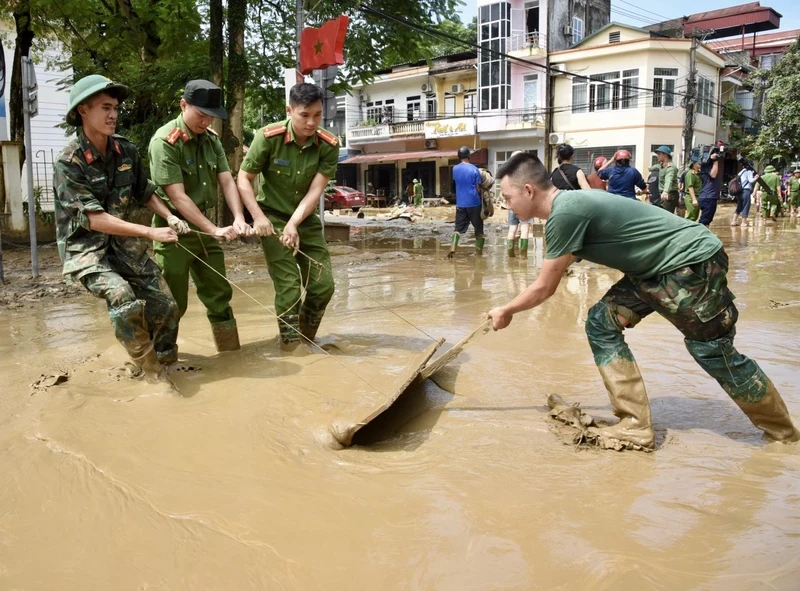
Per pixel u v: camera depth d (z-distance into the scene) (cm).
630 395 343
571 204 329
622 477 303
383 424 376
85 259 417
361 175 4344
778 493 285
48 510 277
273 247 509
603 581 222
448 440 351
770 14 4131
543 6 3369
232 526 262
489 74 3547
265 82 1677
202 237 486
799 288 776
